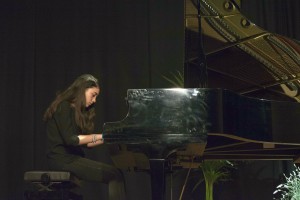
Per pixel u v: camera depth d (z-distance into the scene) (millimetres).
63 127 4059
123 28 5879
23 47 5875
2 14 5922
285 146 4250
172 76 5797
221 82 4676
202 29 4195
